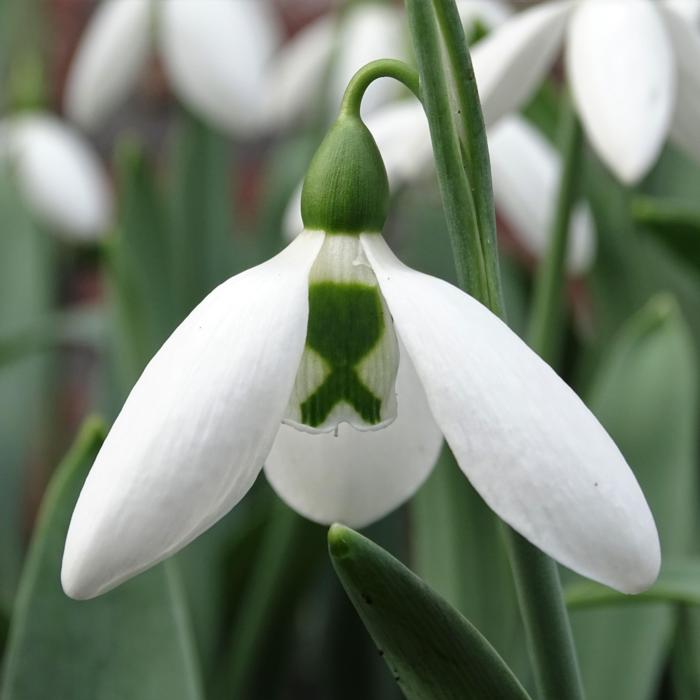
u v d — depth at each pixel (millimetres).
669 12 220
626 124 212
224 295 166
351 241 173
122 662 207
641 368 254
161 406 162
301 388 174
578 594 209
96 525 160
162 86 680
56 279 487
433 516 254
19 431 387
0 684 250
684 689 247
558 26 223
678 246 243
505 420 160
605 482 159
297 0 681
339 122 175
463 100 172
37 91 440
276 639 312
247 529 303
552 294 241
